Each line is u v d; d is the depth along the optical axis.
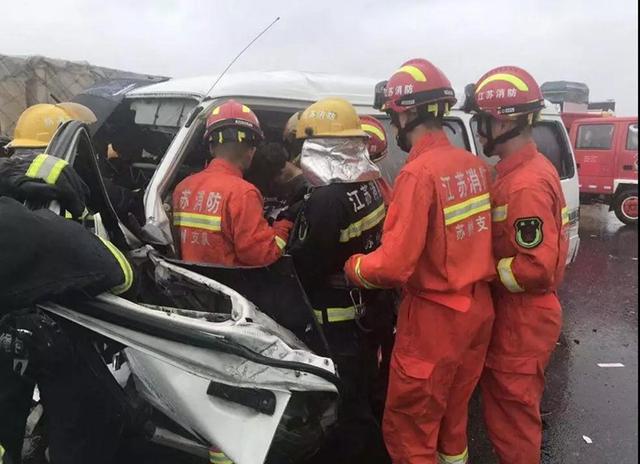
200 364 1.73
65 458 1.74
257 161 3.29
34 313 1.62
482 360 2.36
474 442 3.20
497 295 2.39
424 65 2.25
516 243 2.19
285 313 2.27
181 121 3.25
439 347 2.20
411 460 2.30
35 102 6.46
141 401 1.91
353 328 2.52
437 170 2.13
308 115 2.42
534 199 2.17
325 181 2.35
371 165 2.45
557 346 4.65
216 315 1.93
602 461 3.00
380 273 2.10
